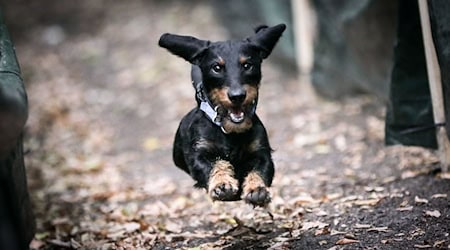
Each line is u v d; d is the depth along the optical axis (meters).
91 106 13.52
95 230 6.88
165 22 17.81
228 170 5.23
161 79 14.37
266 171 5.31
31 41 18.44
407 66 7.14
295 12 11.94
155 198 8.19
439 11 6.16
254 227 6.18
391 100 7.27
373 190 6.90
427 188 6.66
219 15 15.84
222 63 5.16
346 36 10.64
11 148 4.61
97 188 8.95
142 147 10.95
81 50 17.23
